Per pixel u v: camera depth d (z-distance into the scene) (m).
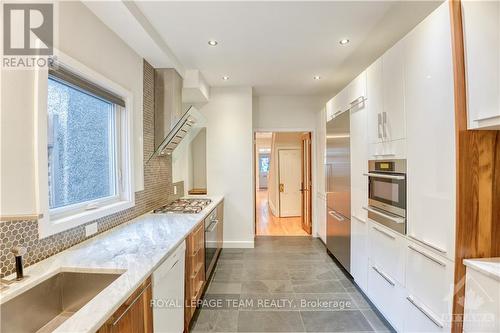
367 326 2.13
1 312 1.02
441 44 1.46
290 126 4.77
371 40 2.54
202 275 2.57
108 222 2.01
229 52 2.80
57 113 1.59
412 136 1.74
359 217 2.63
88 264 1.35
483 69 1.24
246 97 4.12
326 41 2.55
